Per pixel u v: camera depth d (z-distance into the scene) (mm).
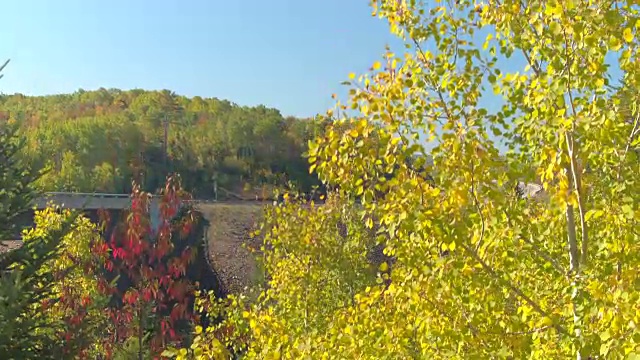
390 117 3770
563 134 3705
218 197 52594
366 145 3828
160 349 6539
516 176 3889
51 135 56656
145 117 74188
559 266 4602
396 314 4723
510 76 4551
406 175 3773
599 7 3654
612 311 3287
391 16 4434
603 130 3652
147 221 6344
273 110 87250
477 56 4273
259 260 10883
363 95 3846
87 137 57250
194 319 6906
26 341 7207
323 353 5055
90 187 43688
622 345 3225
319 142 3994
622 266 3984
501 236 4133
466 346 4234
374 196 3916
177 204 6359
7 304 6855
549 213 5188
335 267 10562
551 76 3863
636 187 4105
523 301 4473
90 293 8781
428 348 4355
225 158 63656
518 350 4168
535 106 4141
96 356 8133
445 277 4051
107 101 100562
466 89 4172
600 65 3652
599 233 4488
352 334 4883
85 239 10672
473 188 3682
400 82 3891
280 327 6004
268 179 56531
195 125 77375
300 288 9875
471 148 3576
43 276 8023
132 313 6645
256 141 66312
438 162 3805
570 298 4004
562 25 3590
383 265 4352
